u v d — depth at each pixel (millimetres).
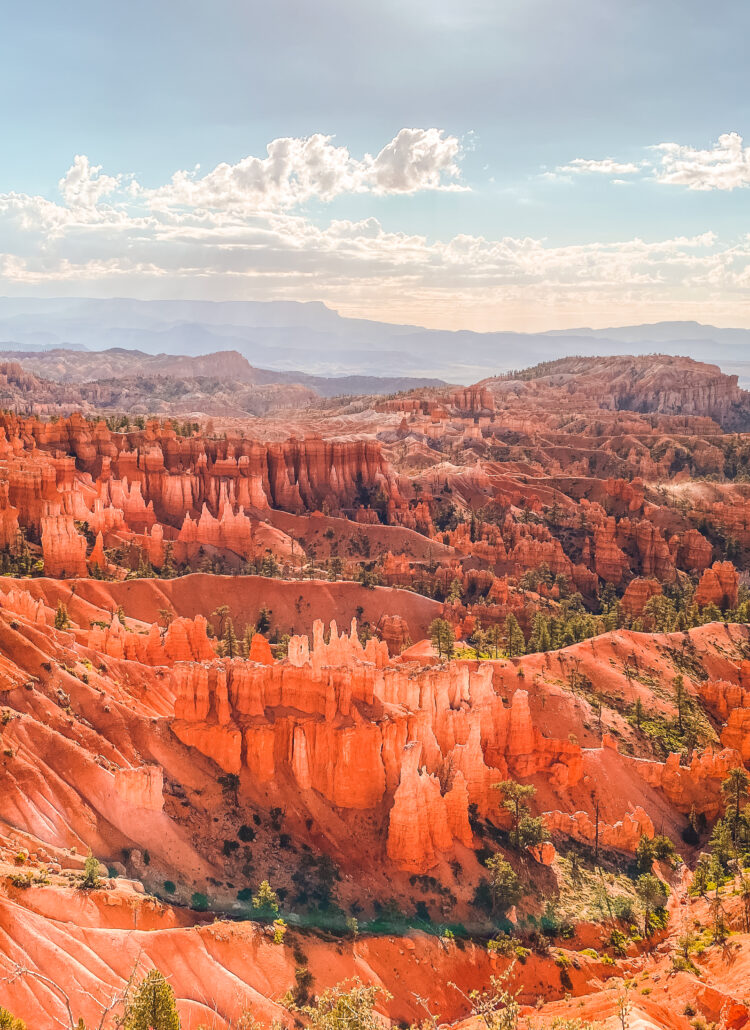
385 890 91688
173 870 85125
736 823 114000
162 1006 56719
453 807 99000
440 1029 76000
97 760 88875
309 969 79125
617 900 100500
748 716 134625
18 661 95062
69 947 68312
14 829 79562
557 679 136875
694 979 81125
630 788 118375
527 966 88688
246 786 96188
